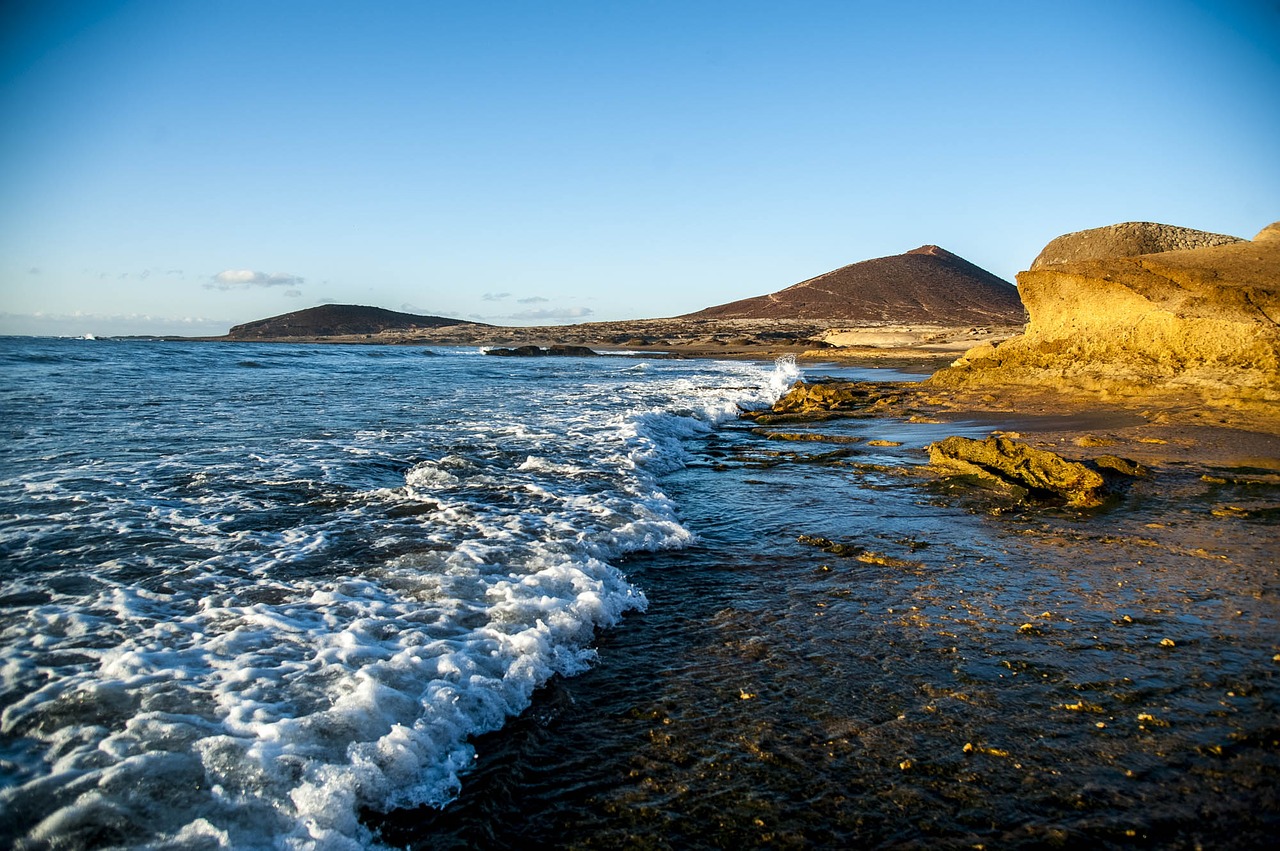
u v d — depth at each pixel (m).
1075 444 12.59
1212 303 19.39
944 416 17.64
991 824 3.22
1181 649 4.96
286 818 3.04
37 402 14.97
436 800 3.37
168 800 3.03
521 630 4.97
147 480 8.26
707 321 137.00
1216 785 3.48
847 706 4.25
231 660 4.24
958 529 8.11
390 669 4.22
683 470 11.72
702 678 4.64
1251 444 12.12
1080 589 6.14
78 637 4.40
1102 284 21.92
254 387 21.42
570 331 120.25
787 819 3.27
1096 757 3.72
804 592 6.20
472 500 8.29
